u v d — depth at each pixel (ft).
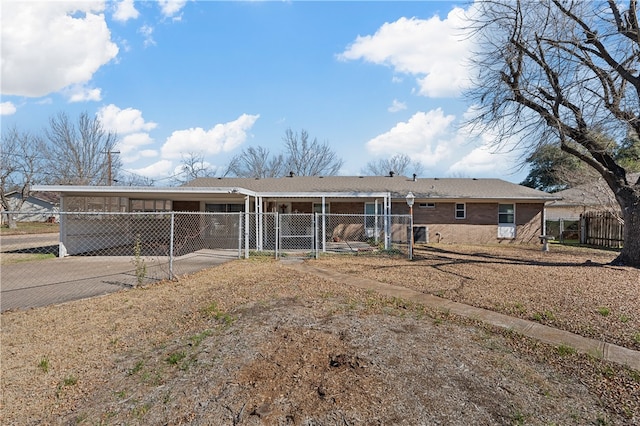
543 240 48.37
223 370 10.80
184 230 59.36
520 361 11.48
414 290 22.24
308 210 61.26
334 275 27.61
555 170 72.74
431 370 10.68
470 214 60.39
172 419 8.38
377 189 62.64
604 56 31.48
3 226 114.21
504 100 36.99
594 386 9.83
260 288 22.56
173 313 17.13
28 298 20.62
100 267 33.35
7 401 9.34
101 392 9.79
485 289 22.38
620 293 21.04
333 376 10.28
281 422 8.11
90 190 39.09
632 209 32.63
